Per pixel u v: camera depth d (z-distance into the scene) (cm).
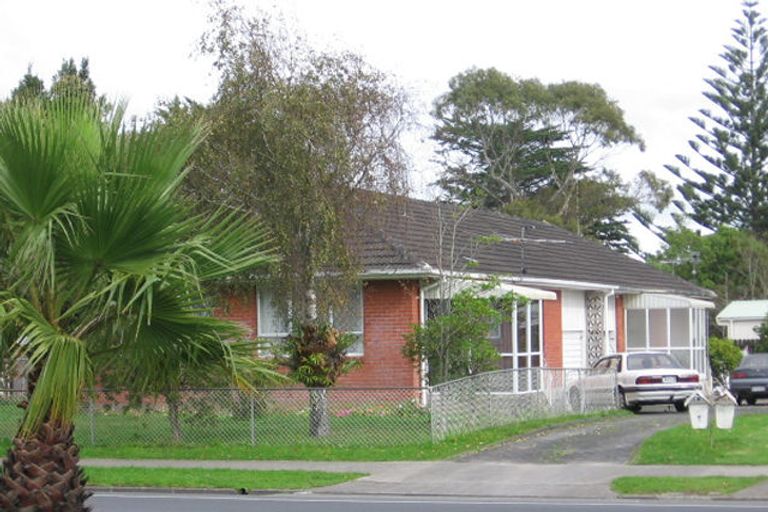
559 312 3416
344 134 2136
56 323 941
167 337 958
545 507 1475
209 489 1678
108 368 1026
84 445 2178
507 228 3906
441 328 2462
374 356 2744
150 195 911
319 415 2111
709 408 2097
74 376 892
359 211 2216
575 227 6412
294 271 2180
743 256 6147
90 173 913
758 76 6531
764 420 2333
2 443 2169
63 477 912
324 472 1811
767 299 6009
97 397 2198
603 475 1730
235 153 2127
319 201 2105
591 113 6619
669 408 3062
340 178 2145
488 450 2022
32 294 939
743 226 6612
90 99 1032
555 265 3588
